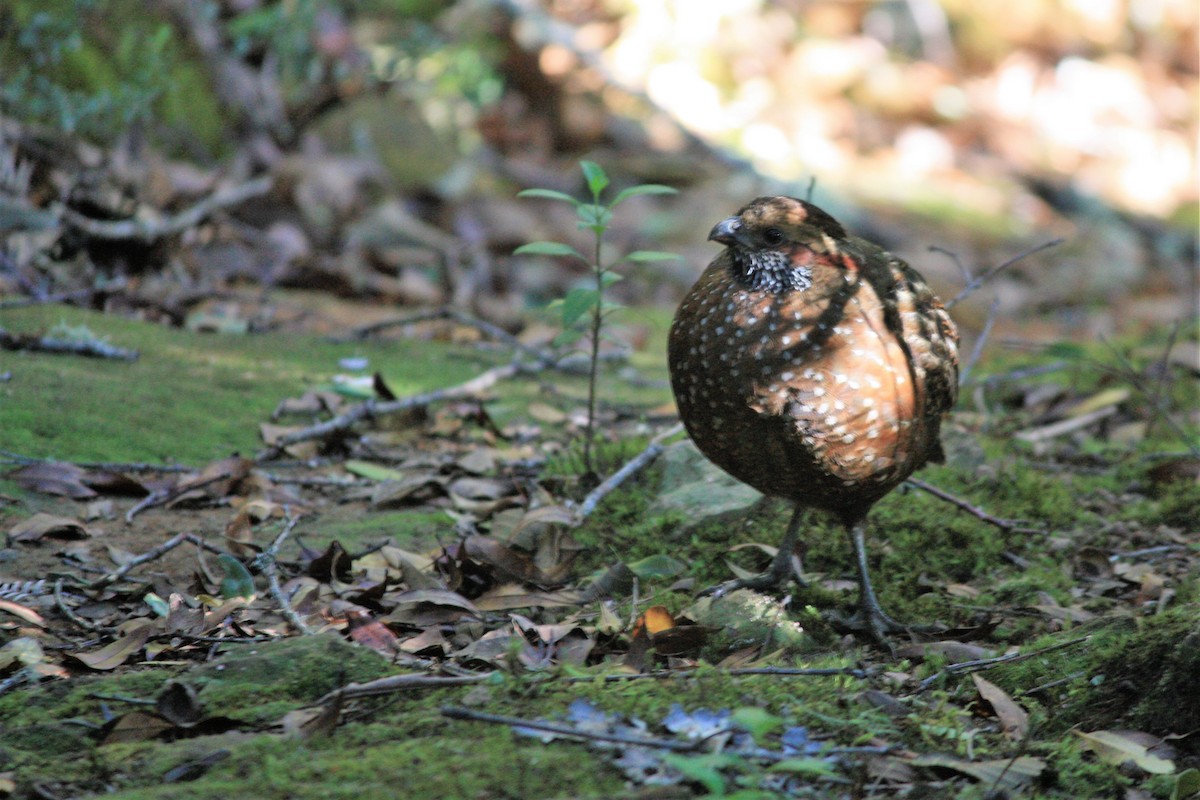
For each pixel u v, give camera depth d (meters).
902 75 23.80
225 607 6.61
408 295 13.81
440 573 7.36
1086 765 5.48
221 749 5.11
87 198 12.64
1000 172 22.44
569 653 6.32
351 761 4.90
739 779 4.85
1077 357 10.31
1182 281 19.75
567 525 7.90
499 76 20.03
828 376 6.59
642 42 22.44
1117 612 6.98
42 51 14.04
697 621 6.75
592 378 8.91
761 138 21.25
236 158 15.38
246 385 10.34
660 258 8.11
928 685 6.20
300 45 16.44
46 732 5.22
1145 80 25.45
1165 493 9.32
